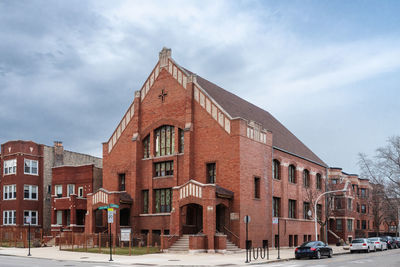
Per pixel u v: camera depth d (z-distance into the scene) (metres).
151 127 45.38
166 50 45.53
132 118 47.19
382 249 49.12
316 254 33.00
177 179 42.47
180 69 44.09
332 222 62.62
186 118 42.47
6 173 57.16
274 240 43.41
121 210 46.06
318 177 57.19
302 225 49.94
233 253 36.06
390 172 46.81
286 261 31.27
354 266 26.41
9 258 30.75
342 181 64.75
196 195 36.91
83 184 52.31
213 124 41.12
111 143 48.62
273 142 46.91
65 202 51.00
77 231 49.47
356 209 68.69
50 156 59.78
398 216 65.12
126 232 33.19
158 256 32.56
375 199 63.56
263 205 42.03
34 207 56.75
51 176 59.38
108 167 48.28
